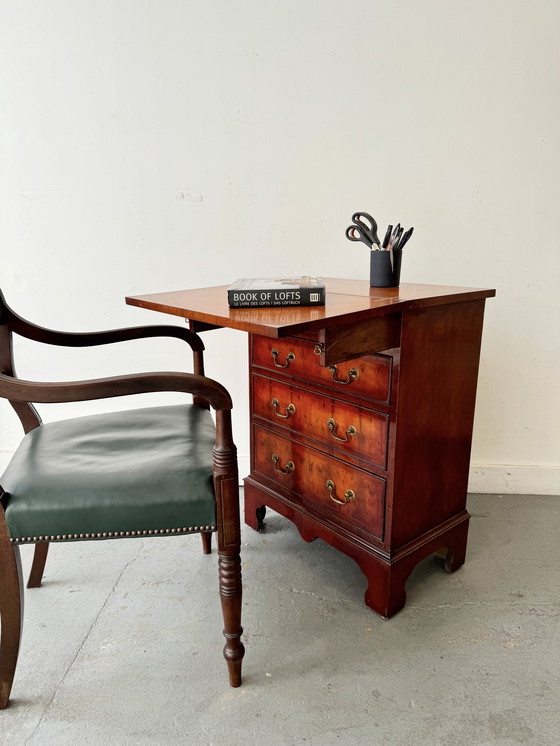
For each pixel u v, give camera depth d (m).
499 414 1.83
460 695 1.02
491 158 1.63
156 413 1.33
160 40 1.63
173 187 1.75
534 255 1.69
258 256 1.79
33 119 1.70
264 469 1.57
